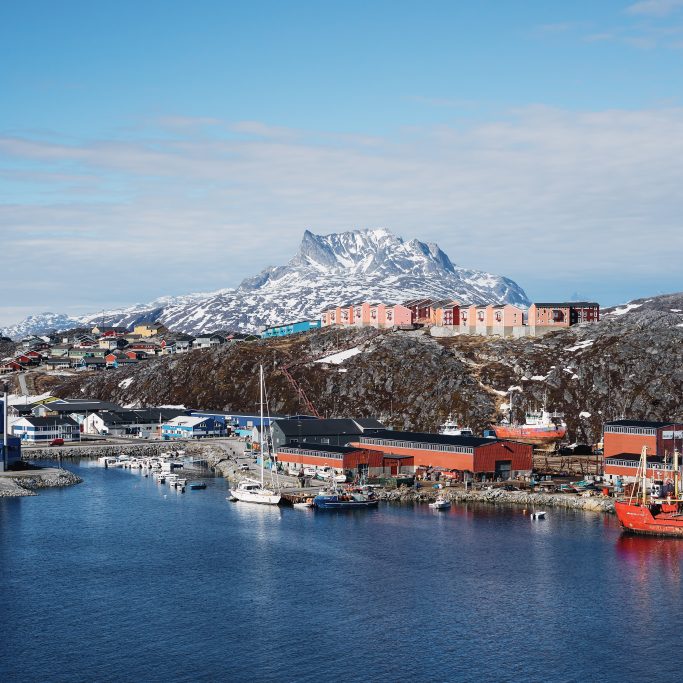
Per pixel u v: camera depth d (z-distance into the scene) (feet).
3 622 401.29
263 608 419.54
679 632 389.60
